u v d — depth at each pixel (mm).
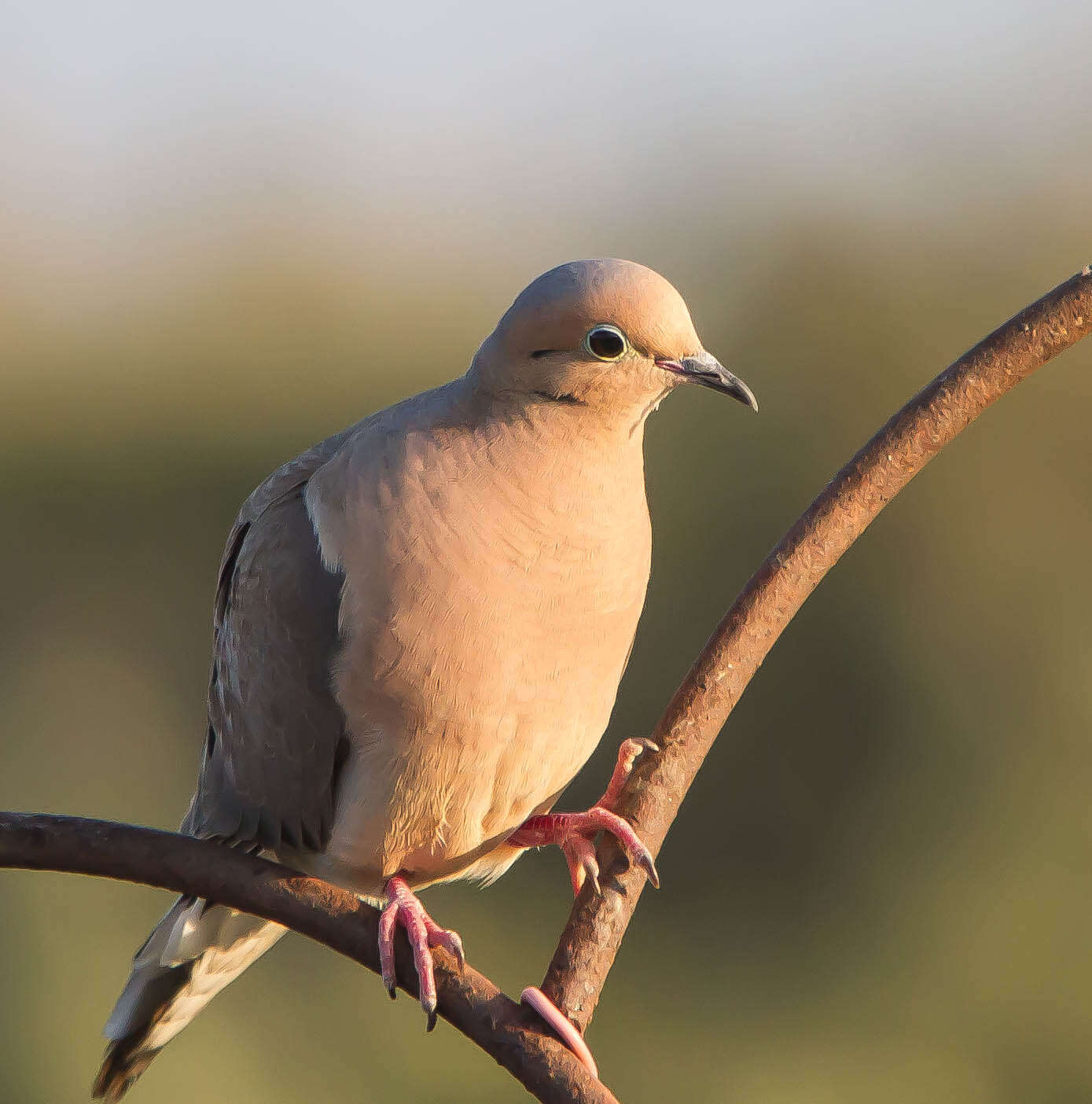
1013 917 14141
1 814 4586
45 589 17312
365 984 13914
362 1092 13602
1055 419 15047
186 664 16953
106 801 16438
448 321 19375
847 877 14539
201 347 18453
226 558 6281
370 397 18391
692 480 15383
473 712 5387
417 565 5281
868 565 14836
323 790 5789
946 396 5043
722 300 16797
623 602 5547
